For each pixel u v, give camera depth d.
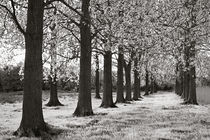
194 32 28.78
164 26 28.70
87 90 24.81
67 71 39.41
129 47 29.80
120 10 28.67
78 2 28.08
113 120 20.72
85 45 25.03
